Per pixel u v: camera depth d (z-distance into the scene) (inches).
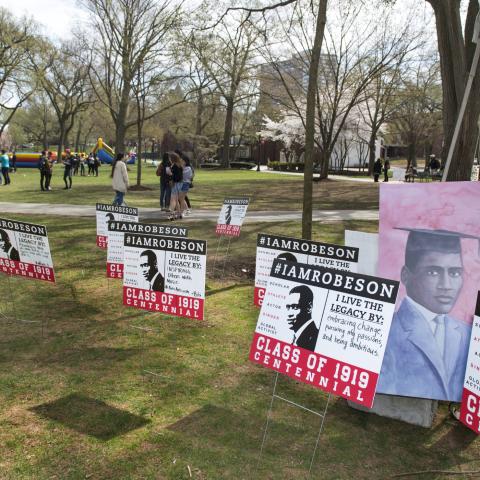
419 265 144.0
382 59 1079.6
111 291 258.8
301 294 120.6
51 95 2405.3
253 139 2522.1
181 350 186.2
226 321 218.7
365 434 135.5
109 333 201.5
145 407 144.4
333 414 145.4
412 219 146.4
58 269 302.0
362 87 1126.4
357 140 2069.4
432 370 139.0
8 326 207.3
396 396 142.9
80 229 442.6
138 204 662.5
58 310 228.4
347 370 111.9
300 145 2326.5
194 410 143.7
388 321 108.3
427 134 1884.8
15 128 3452.3
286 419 141.0
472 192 141.4
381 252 148.9
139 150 940.0
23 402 145.6
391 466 121.6
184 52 701.9
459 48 315.3
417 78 1528.1
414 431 138.6
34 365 170.4
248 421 139.0
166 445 126.0
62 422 135.4
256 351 125.9
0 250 221.6
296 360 119.6
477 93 311.0
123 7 911.7
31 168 2049.7
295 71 1318.9
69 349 184.5
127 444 125.9
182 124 2426.2
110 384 157.8
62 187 972.6
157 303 172.4
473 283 138.7
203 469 117.0
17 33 1686.8
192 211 588.1
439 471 120.0
